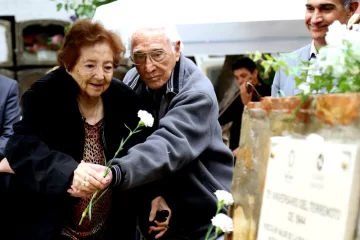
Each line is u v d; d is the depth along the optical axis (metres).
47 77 3.07
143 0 3.66
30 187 2.87
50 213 2.96
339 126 1.58
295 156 1.70
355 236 1.46
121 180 2.76
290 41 4.24
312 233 1.57
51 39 6.64
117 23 3.69
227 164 3.31
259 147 1.96
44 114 2.99
